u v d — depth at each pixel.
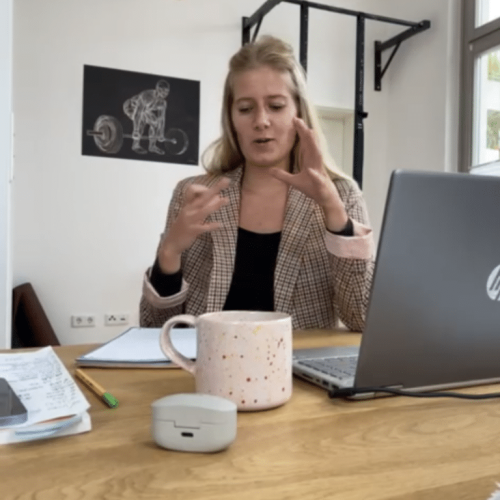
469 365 0.59
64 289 2.85
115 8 2.92
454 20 3.14
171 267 0.96
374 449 0.43
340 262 0.95
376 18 3.12
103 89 2.90
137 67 2.97
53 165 2.82
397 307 0.54
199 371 0.54
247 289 1.18
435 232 0.53
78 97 2.85
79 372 0.67
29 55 2.76
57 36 2.81
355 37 3.47
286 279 1.15
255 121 1.18
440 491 0.35
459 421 0.50
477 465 0.40
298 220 1.17
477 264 0.56
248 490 0.35
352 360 0.71
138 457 0.41
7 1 1.46
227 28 3.16
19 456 0.41
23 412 0.44
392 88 3.57
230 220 1.21
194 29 3.09
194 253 1.22
